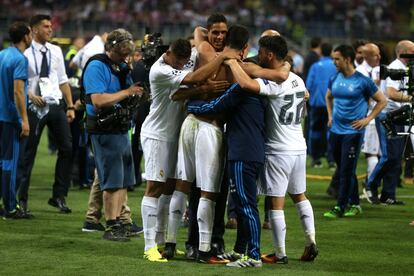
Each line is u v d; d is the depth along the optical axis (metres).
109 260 19.17
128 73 21.48
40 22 25.69
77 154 31.42
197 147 18.69
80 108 29.66
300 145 19.00
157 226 20.45
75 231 22.94
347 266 19.02
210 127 18.66
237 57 18.31
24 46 24.08
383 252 20.75
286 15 107.12
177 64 18.73
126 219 22.53
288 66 18.69
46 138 55.53
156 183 19.48
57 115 26.03
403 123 24.80
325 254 20.39
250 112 18.23
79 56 32.50
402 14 109.19
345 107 25.58
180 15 102.75
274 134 18.80
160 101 19.20
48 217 25.20
